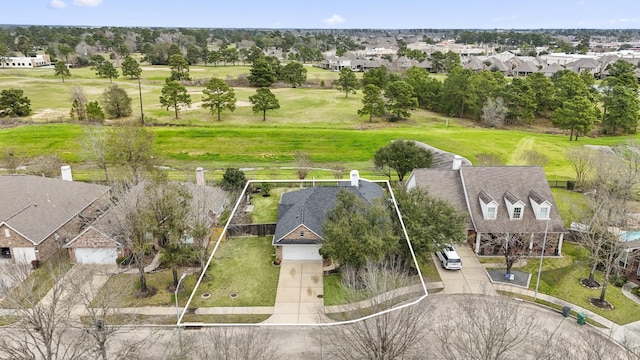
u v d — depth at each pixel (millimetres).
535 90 90250
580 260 34688
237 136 67875
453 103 91750
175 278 30672
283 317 24062
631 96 81438
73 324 26359
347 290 23859
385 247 26953
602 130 83125
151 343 24656
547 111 92500
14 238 33094
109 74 120688
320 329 23016
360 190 37000
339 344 22828
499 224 35688
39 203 37219
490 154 61125
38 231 34156
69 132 66625
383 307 22188
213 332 22578
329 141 66688
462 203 37406
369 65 161750
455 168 40062
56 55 169625
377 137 68625
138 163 47875
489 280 31844
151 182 34031
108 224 34562
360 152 63000
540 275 32688
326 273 27906
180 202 31781
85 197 41281
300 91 113625
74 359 20891
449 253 33281
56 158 55125
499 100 84938
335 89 119688
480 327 21891
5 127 71375
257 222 37000
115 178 41938
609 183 40844
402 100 85000
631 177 40375
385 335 19953
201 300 26188
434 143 65375
